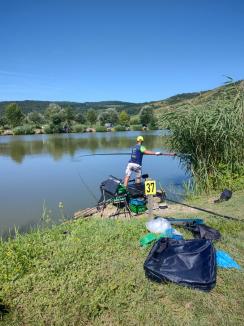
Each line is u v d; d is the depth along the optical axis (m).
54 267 5.07
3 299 4.38
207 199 10.09
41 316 4.09
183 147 11.73
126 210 9.40
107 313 4.12
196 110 11.25
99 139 42.50
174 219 7.14
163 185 13.34
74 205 10.91
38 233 6.91
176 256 4.92
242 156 11.25
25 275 4.95
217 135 10.64
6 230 8.62
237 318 3.98
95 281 4.72
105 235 6.29
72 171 17.53
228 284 4.63
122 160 21.69
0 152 28.38
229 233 6.50
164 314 4.06
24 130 62.03
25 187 13.71
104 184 9.71
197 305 4.20
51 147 32.53
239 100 11.13
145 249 5.66
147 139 39.03
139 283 4.67
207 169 11.33
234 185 10.65
